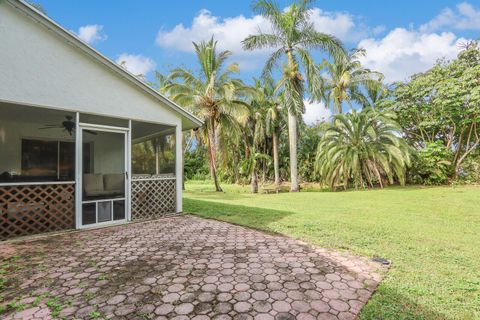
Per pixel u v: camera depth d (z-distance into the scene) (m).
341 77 17.62
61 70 5.23
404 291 2.60
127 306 2.39
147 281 2.87
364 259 3.44
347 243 4.12
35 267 3.28
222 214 6.70
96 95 5.64
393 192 11.38
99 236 4.69
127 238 4.54
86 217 5.43
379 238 4.38
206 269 3.16
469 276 2.93
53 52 5.15
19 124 5.66
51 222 5.05
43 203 5.01
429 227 5.14
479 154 13.66
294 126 14.41
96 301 2.48
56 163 5.38
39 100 4.96
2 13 4.68
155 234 4.79
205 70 15.11
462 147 14.68
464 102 12.38
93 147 5.67
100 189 5.68
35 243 4.29
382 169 13.61
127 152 6.10
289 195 12.09
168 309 2.34
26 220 4.82
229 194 13.60
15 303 2.46
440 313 2.24
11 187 4.70
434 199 9.11
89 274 3.06
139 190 6.29
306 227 5.12
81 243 4.26
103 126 5.77
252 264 3.30
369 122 13.75
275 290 2.64
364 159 13.59
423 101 14.33
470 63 12.79
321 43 13.51
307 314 2.25
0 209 4.61
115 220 5.82
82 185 5.44
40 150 5.48
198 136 18.36
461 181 13.24
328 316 2.22
